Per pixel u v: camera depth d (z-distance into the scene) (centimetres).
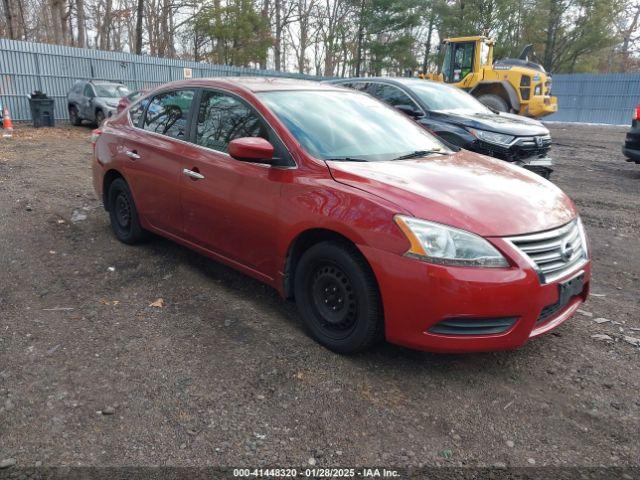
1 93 1792
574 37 4019
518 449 261
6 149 1188
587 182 984
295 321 386
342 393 300
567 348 361
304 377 313
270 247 370
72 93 1836
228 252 410
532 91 1631
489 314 288
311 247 343
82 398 289
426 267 288
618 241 620
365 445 259
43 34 4253
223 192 397
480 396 303
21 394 291
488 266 288
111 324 374
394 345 355
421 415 284
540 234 308
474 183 343
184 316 389
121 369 317
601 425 281
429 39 4175
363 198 315
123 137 518
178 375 312
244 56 3394
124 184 521
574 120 3117
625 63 5075
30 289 431
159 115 492
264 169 372
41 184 799
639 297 458
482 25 3909
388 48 3647
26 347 340
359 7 3706
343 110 432
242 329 371
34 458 244
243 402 289
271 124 380
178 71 2469
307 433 266
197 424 270
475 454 256
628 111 2920
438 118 823
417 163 378
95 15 4016
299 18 4225
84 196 732
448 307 286
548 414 289
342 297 332
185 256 511
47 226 589
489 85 1639
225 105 424
